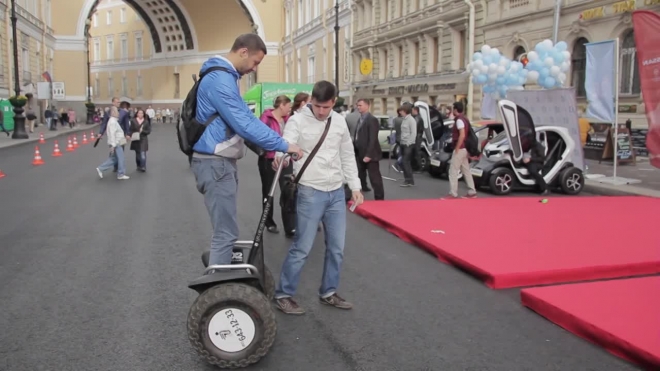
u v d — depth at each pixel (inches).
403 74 1339.8
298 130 183.6
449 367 155.8
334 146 187.2
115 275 237.0
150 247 284.4
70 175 578.9
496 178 471.2
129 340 171.9
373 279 234.1
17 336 174.4
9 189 477.7
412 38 1283.2
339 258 196.7
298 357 161.8
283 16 2351.1
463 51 1093.8
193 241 297.3
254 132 153.3
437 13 1160.8
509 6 928.3
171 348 166.7
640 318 175.3
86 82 2276.1
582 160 503.2
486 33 992.9
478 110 1002.1
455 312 196.7
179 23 2859.3
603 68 529.0
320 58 1882.4
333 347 168.4
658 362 148.6
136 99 3211.1
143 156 617.6
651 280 214.8
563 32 808.9
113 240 298.4
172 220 351.9
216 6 2632.9
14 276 234.5
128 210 384.5
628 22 697.6
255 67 162.7
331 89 180.1
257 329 151.6
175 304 203.2
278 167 176.6
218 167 159.2
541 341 172.6
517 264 235.0
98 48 3417.8
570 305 186.9
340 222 193.6
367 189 475.8
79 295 211.8
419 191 489.7
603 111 535.5
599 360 159.6
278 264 257.6
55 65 2224.4
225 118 153.9
